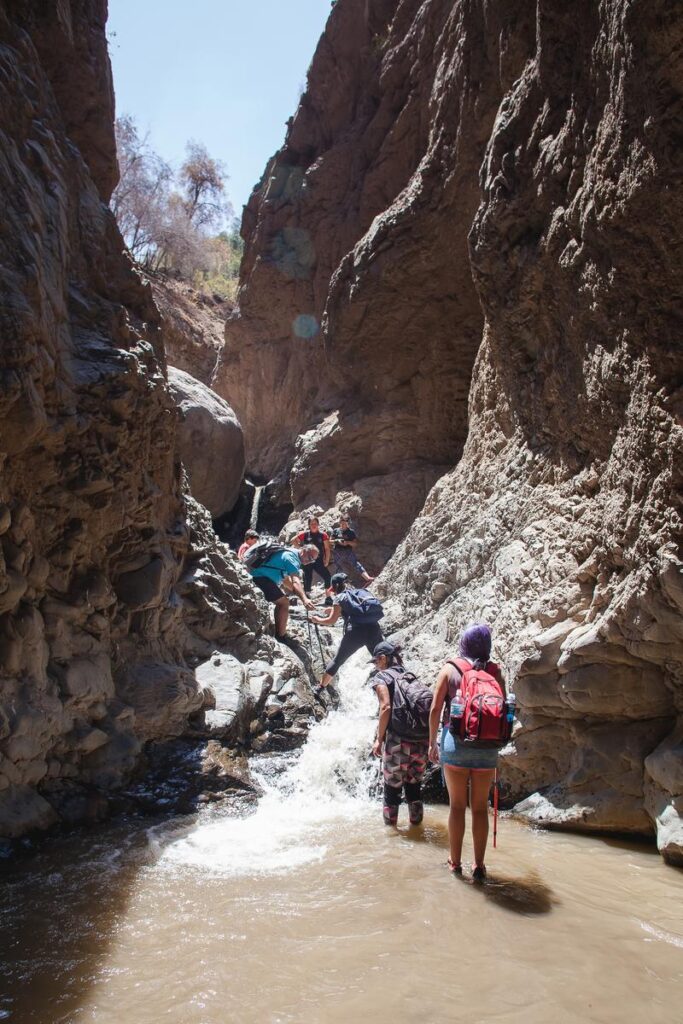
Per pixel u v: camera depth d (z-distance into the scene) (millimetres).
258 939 3758
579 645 5590
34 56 6637
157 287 28609
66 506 5836
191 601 7527
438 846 5199
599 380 6156
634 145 5461
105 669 6016
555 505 6688
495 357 8320
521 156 7508
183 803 5855
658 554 5074
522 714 6059
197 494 13094
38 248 5473
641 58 5285
